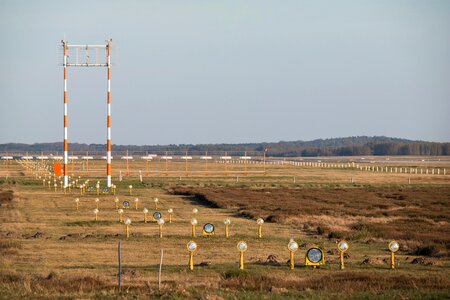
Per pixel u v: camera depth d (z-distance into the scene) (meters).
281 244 63.59
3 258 52.69
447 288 39.16
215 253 57.25
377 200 119.25
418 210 100.19
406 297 35.59
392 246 48.31
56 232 72.44
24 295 36.22
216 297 34.66
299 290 38.31
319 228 74.31
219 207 106.00
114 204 108.69
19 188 145.88
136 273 44.50
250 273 44.22
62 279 41.53
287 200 117.31
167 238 66.62
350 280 41.53
